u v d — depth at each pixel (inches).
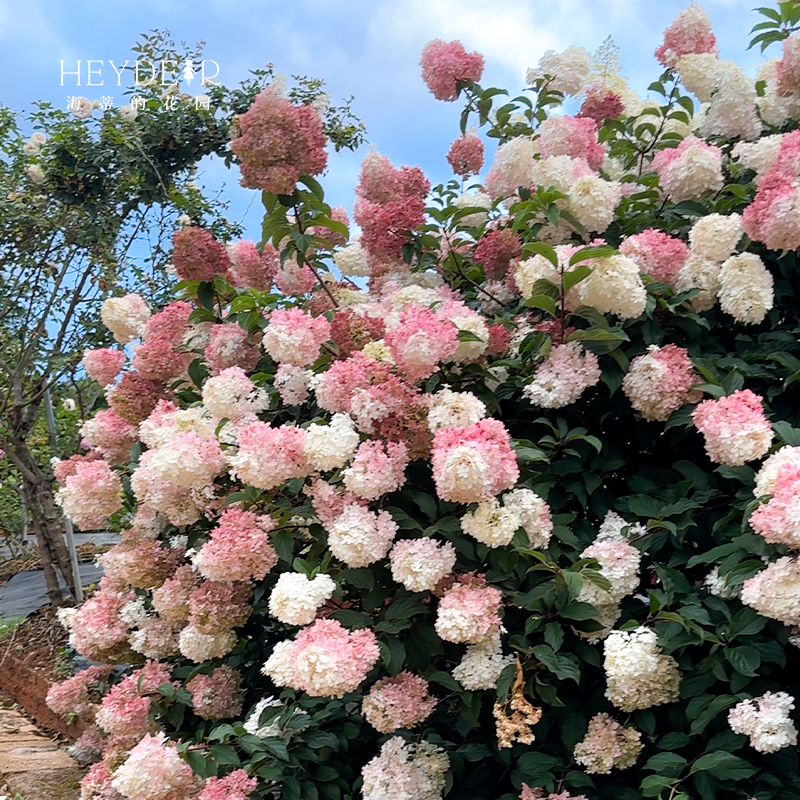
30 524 311.6
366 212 113.0
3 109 237.9
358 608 86.9
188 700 97.9
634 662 69.9
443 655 82.9
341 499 82.0
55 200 237.1
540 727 82.0
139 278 245.1
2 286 229.9
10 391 231.5
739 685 70.2
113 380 123.9
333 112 256.1
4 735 170.2
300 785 81.0
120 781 81.4
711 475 85.7
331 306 109.3
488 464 70.3
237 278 121.9
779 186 85.7
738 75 109.7
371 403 79.6
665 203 108.0
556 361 84.7
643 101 141.4
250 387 92.8
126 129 231.6
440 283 114.9
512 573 79.4
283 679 73.0
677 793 68.6
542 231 99.0
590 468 88.1
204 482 88.5
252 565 83.0
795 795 68.4
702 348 96.0
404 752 77.4
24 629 217.9
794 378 83.5
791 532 63.1
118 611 117.7
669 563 81.6
